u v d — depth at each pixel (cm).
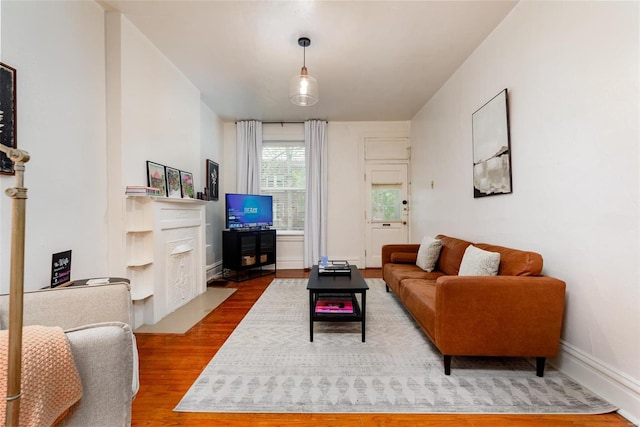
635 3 134
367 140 512
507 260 194
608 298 147
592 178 155
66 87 187
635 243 134
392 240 513
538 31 195
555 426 131
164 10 222
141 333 233
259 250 450
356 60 298
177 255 293
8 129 149
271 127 513
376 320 261
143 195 229
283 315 275
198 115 365
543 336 163
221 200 489
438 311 171
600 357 151
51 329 75
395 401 148
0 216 147
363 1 213
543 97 190
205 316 271
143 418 136
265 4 216
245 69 317
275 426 131
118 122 226
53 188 177
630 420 134
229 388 159
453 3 215
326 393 155
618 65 141
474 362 187
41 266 168
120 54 226
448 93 345
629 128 137
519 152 215
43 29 170
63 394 72
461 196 312
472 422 134
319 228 502
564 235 174
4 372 65
